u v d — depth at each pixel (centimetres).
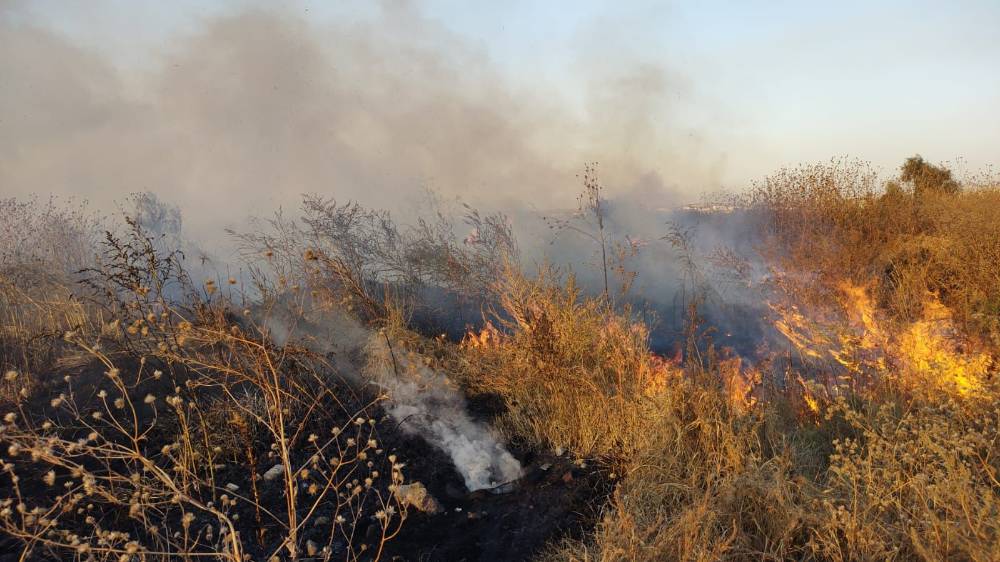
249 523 321
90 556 243
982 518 254
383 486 363
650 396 414
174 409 414
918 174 1139
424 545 316
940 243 736
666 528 289
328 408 438
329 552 283
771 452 365
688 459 360
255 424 397
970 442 311
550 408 443
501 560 305
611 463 390
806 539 291
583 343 473
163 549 282
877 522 274
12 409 412
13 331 532
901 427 339
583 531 319
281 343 488
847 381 459
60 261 693
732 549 274
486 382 503
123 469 351
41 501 314
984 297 545
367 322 571
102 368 477
